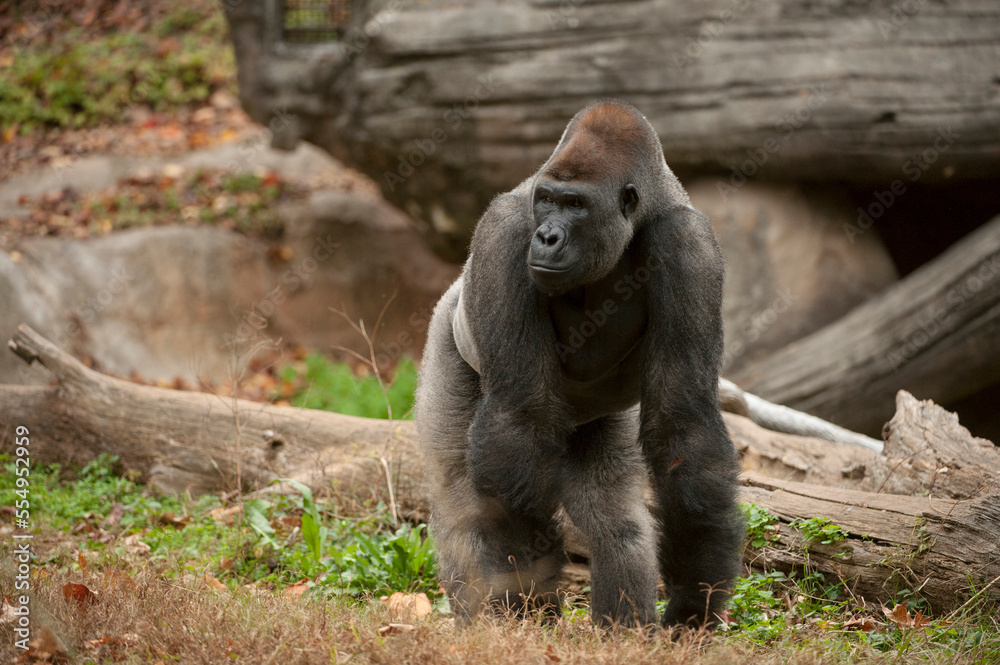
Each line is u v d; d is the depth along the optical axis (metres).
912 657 7.10
